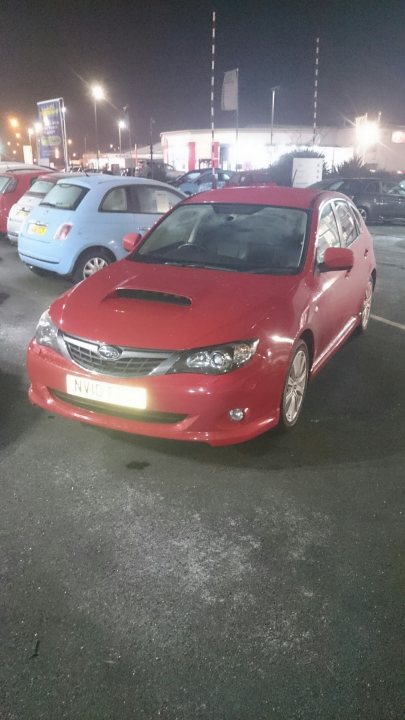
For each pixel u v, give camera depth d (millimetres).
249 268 4070
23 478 3238
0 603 2334
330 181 17859
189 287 3691
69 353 3406
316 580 2506
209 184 24656
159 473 3320
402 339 6055
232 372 3178
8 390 4422
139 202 7828
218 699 1949
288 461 3479
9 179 11195
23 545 2686
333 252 4078
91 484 3195
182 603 2361
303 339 3918
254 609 2338
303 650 2143
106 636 2191
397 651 2146
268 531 2830
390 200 17062
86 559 2604
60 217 7312
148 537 2766
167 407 3168
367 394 4543
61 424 3879
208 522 2889
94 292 3732
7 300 7211
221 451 3568
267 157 39094
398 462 3492
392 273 9617
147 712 1902
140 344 3203
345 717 1896
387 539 2785
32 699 1937
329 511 2994
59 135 29500
